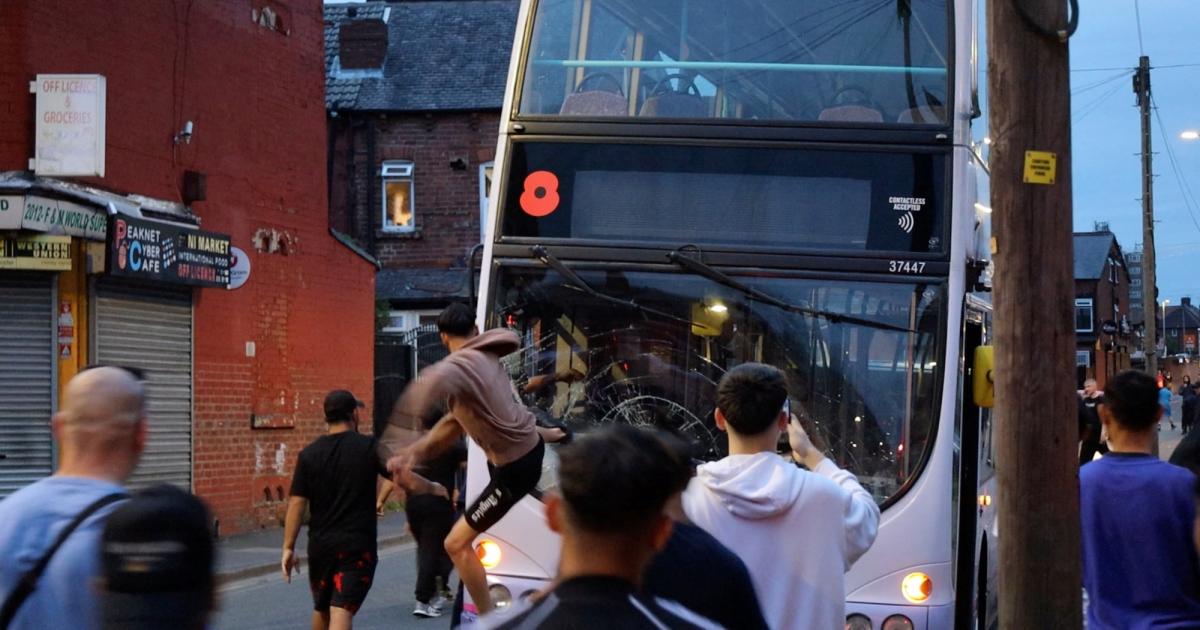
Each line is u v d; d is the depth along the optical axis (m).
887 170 7.54
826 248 7.46
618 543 2.73
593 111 7.82
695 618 2.70
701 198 7.61
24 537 3.61
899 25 7.82
